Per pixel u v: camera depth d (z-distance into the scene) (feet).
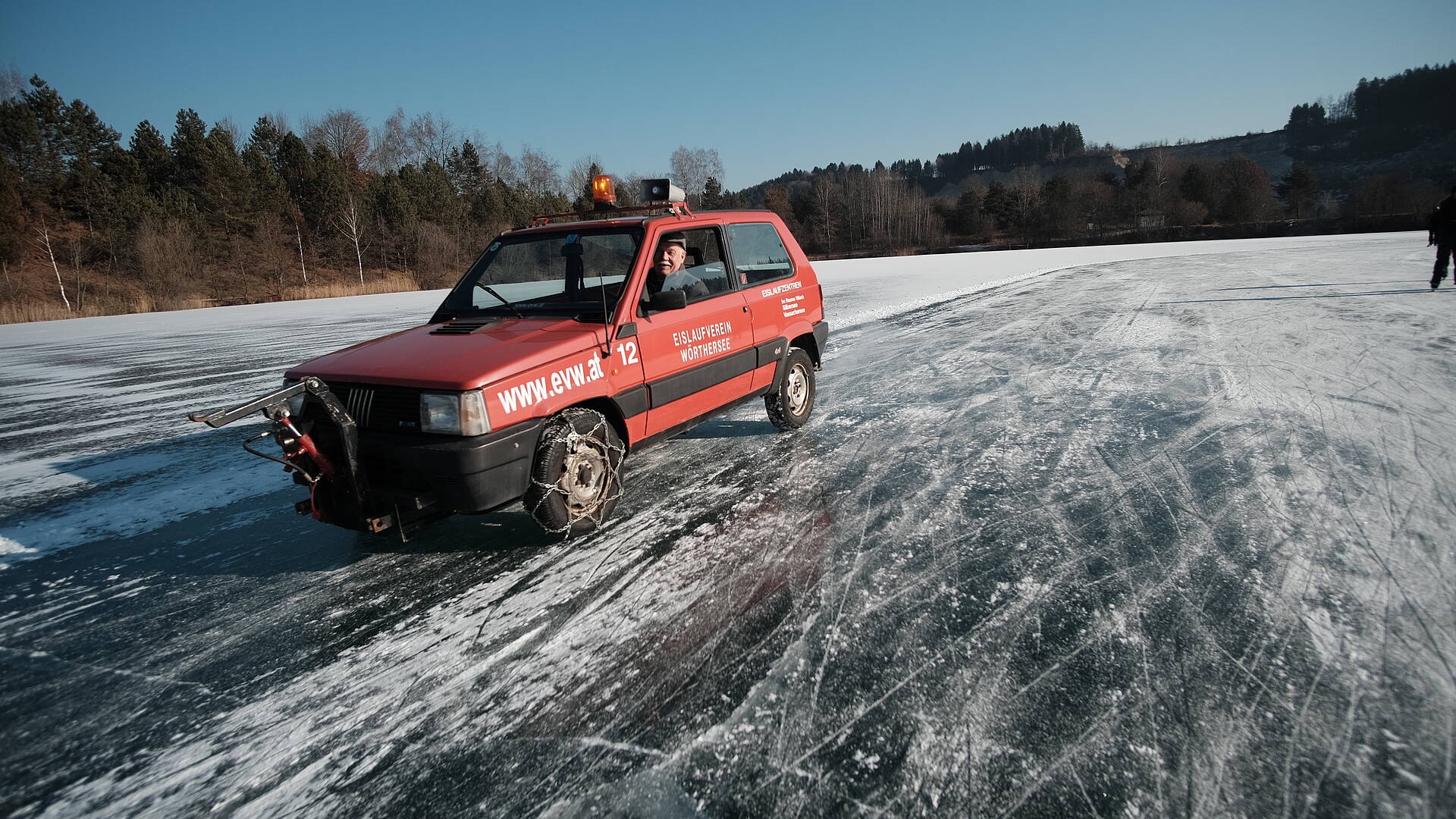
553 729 8.04
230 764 7.71
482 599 11.05
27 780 7.55
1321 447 15.93
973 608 10.14
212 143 171.12
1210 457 15.74
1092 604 10.07
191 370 35.12
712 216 17.22
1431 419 17.49
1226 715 7.70
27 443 21.95
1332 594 9.98
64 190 158.92
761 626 9.95
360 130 262.47
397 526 11.37
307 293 133.90
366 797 7.14
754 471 16.62
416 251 169.48
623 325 13.87
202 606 11.29
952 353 30.27
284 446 11.25
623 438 14.25
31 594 11.94
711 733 7.85
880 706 8.14
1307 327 30.73
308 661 9.64
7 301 117.39
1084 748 7.32
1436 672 8.25
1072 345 30.37
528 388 11.91
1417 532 11.70
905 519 13.42
